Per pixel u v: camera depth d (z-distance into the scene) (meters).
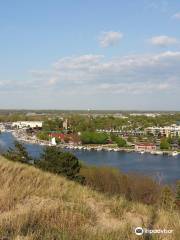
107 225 7.40
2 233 6.08
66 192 9.91
